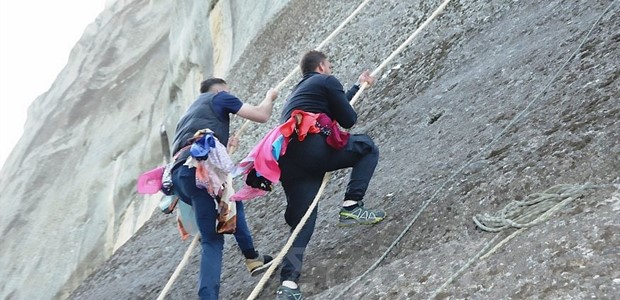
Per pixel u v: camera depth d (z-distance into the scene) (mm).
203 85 4941
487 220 3818
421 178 5012
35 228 26703
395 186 5207
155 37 37438
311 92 4555
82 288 8922
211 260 4512
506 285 3207
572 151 3941
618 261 2957
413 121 6531
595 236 3162
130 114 31203
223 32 20016
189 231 4887
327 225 5391
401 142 6234
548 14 6223
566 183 3748
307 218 4461
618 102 4082
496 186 4109
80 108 34125
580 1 5902
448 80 6848
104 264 9352
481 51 6840
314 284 4547
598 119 4059
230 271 5934
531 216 3627
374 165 4754
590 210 3383
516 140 4504
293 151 4512
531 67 5414
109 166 28016
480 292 3271
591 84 4477
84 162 29375
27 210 28281
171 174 4617
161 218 9953
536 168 4016
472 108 5637
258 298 5023
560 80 4840
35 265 25047
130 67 35438
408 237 4281
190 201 4668
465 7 8234
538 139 4312
